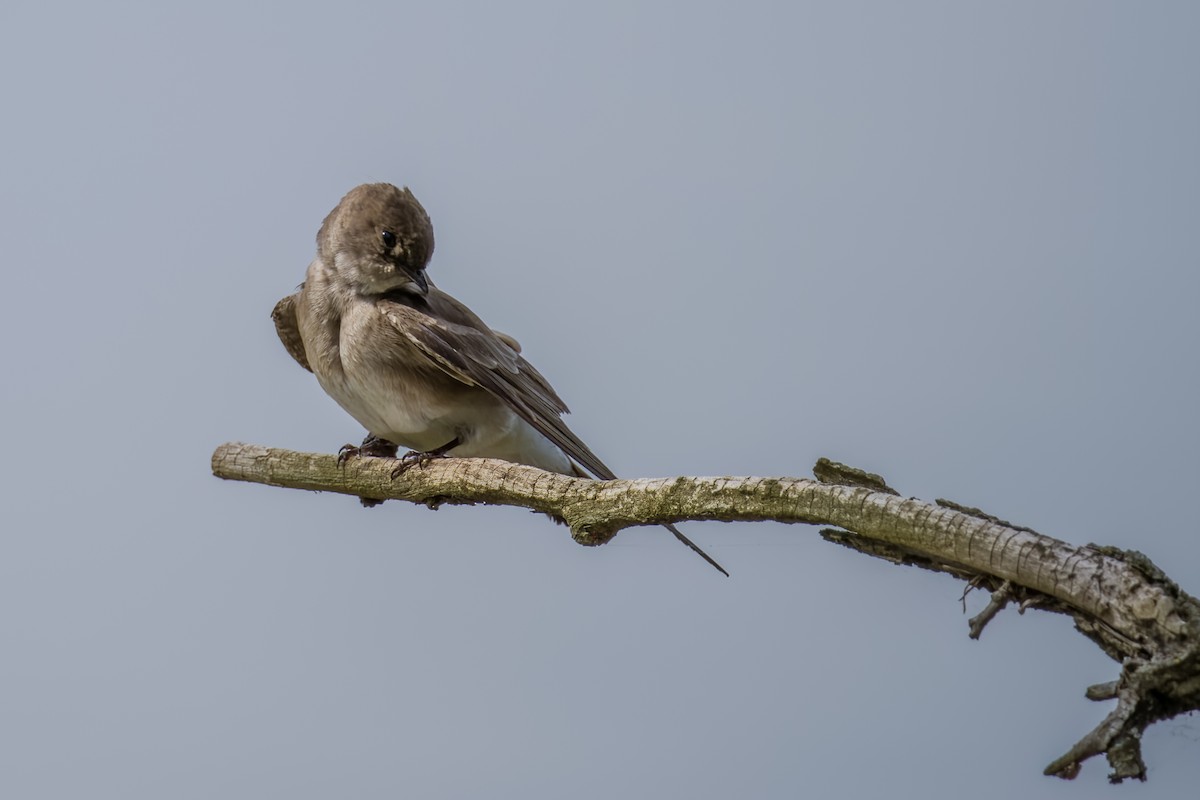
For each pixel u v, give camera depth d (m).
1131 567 7.16
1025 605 7.59
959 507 8.00
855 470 8.70
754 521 9.01
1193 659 6.79
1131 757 6.82
